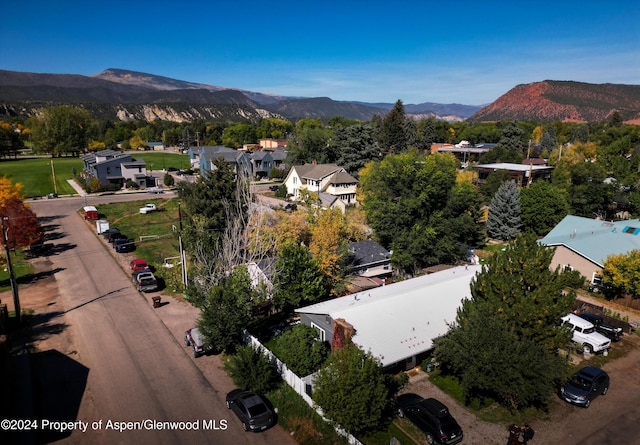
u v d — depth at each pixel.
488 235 56.47
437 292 28.19
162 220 60.59
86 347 26.27
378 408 18.42
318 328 26.05
